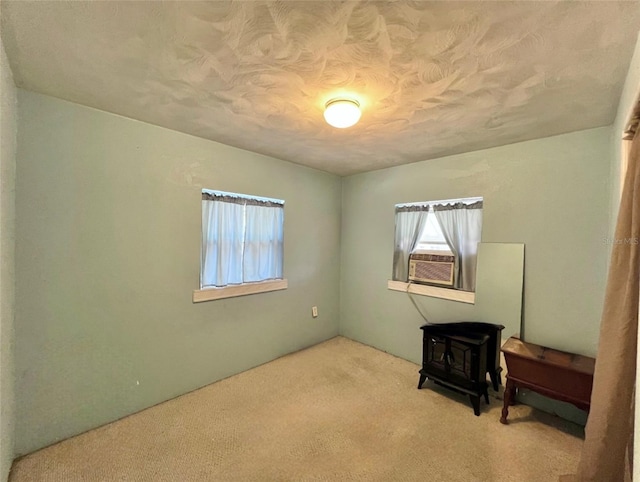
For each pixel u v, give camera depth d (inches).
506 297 99.0
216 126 87.9
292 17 43.1
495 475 65.2
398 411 89.2
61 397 73.7
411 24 44.0
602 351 50.8
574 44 47.5
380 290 137.8
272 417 85.5
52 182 71.4
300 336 136.6
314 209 140.6
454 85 61.4
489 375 102.0
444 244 120.6
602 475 49.4
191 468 66.3
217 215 105.9
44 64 56.6
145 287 88.1
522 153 96.1
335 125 73.4
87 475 63.9
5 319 57.8
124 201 83.3
